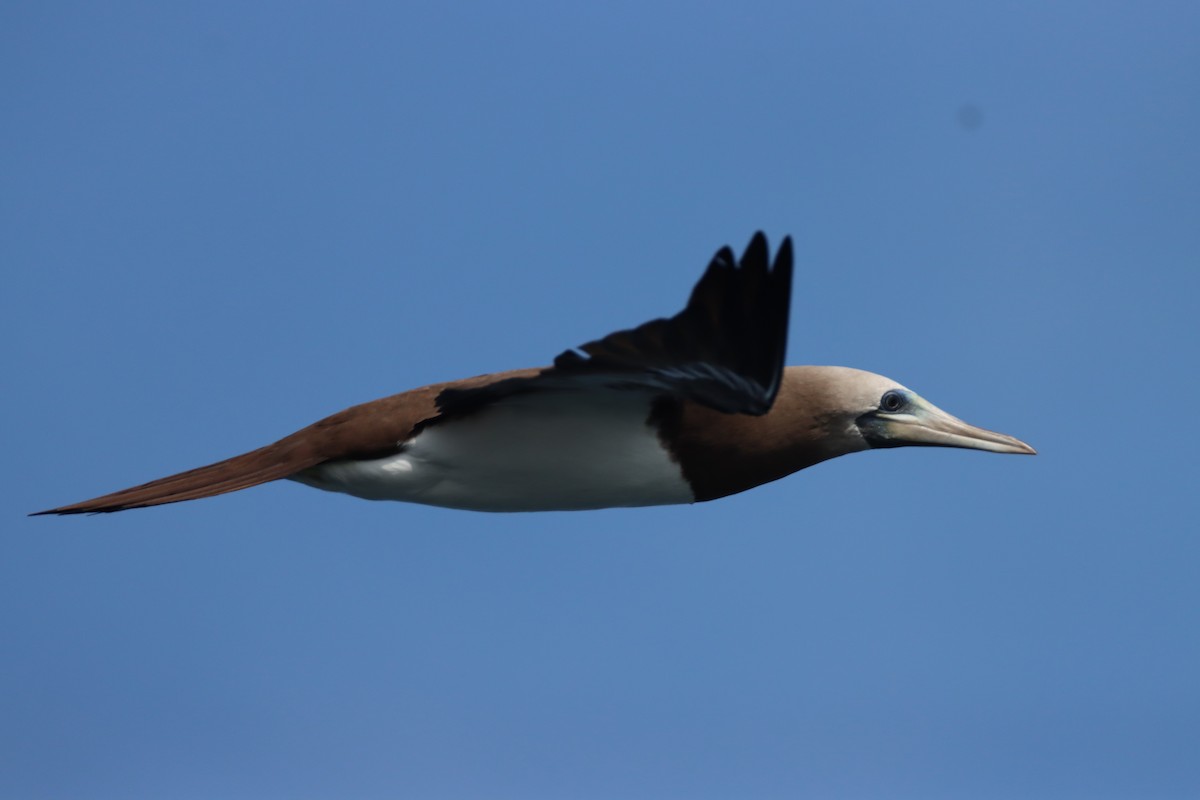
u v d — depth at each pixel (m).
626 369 10.49
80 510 12.18
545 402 12.44
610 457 12.73
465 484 12.86
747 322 9.73
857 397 13.46
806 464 13.56
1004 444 13.58
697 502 13.34
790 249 9.52
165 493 12.31
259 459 12.71
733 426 12.91
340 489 13.01
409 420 12.58
